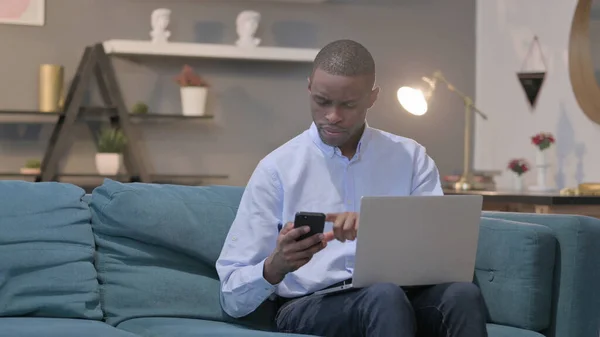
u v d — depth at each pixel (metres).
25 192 2.25
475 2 5.23
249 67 4.98
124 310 2.22
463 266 2.03
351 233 1.91
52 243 2.20
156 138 4.86
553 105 4.60
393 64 5.14
